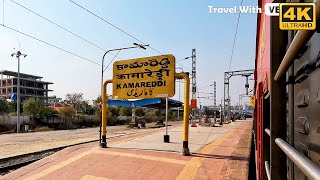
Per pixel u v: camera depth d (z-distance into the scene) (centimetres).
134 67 1400
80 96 9944
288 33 161
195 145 1429
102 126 1395
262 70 411
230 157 1088
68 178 920
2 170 1238
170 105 3744
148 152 1216
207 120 3688
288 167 167
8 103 8250
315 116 117
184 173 908
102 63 1537
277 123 175
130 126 4725
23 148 2112
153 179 873
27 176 953
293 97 160
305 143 135
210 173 884
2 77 13462
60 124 5919
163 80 1302
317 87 113
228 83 5022
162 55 1317
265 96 346
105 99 1431
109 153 1217
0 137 3275
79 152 1265
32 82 14100
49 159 1160
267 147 346
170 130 2662
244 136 1862
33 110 5912
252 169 1034
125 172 949
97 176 925
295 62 154
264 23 353
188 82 1215
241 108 10612
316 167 90
